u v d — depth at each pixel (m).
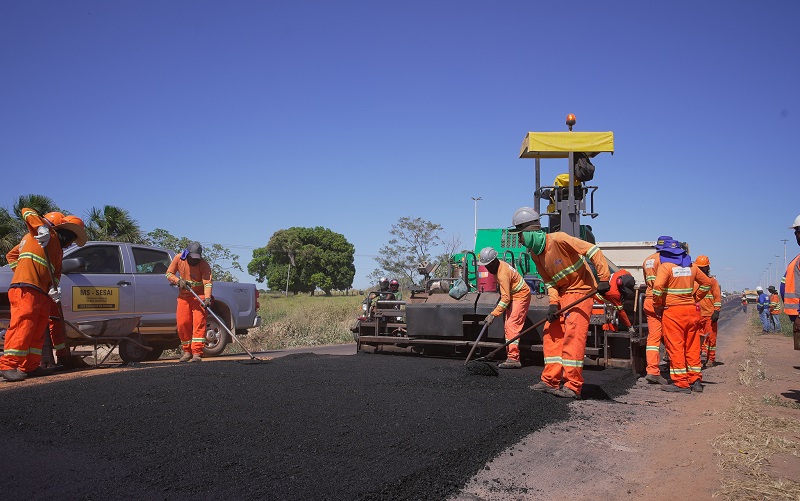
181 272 9.22
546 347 6.49
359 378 6.45
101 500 3.17
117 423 4.57
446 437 4.40
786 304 6.83
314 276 85.75
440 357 9.39
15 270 7.27
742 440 4.95
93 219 22.00
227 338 11.34
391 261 41.28
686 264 7.52
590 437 4.98
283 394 5.52
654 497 3.75
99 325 8.85
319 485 3.40
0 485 3.36
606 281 6.06
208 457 3.82
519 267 10.98
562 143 10.68
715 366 10.90
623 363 8.38
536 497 3.68
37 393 5.61
